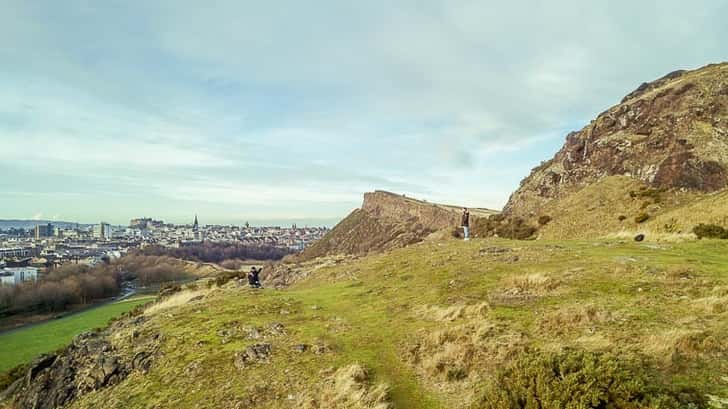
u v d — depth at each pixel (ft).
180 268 611.47
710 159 143.13
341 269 102.27
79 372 53.21
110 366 49.96
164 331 57.52
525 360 25.77
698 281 41.29
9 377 80.02
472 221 270.26
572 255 63.62
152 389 41.63
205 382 40.19
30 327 233.76
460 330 38.55
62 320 242.58
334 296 69.31
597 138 207.51
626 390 20.85
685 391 22.04
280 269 144.15
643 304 36.91
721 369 23.70
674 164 152.35
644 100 193.67
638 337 29.66
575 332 33.24
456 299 49.78
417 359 37.17
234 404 35.12
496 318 40.09
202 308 68.49
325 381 35.53
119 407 39.91
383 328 47.44
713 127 155.12
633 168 172.24
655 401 20.12
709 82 171.83
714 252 61.00
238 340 49.80
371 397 31.04
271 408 33.63
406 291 61.57
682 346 26.61
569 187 204.03
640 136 182.39
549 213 181.98
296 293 76.79
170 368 45.06
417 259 83.97
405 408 29.71
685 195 137.28
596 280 46.62
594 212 158.20
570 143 231.91
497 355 32.48
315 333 48.88
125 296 396.98
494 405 24.85
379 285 70.28
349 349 42.32
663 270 46.88
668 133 169.17
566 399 21.53
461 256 76.74
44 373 61.77
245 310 63.26
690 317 32.17
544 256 65.46
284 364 40.73
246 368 41.37
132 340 58.18
